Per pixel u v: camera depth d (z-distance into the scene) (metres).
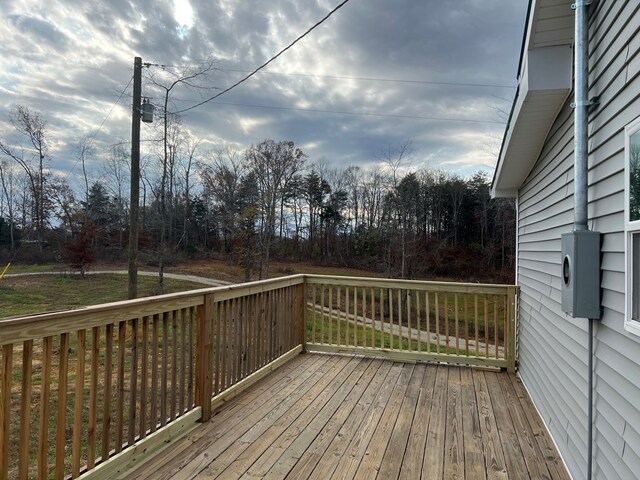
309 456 2.39
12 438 3.29
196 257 24.84
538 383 3.20
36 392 4.44
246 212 20.14
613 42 1.85
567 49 2.42
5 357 1.60
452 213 23.98
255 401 3.26
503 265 21.52
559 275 2.71
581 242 1.97
